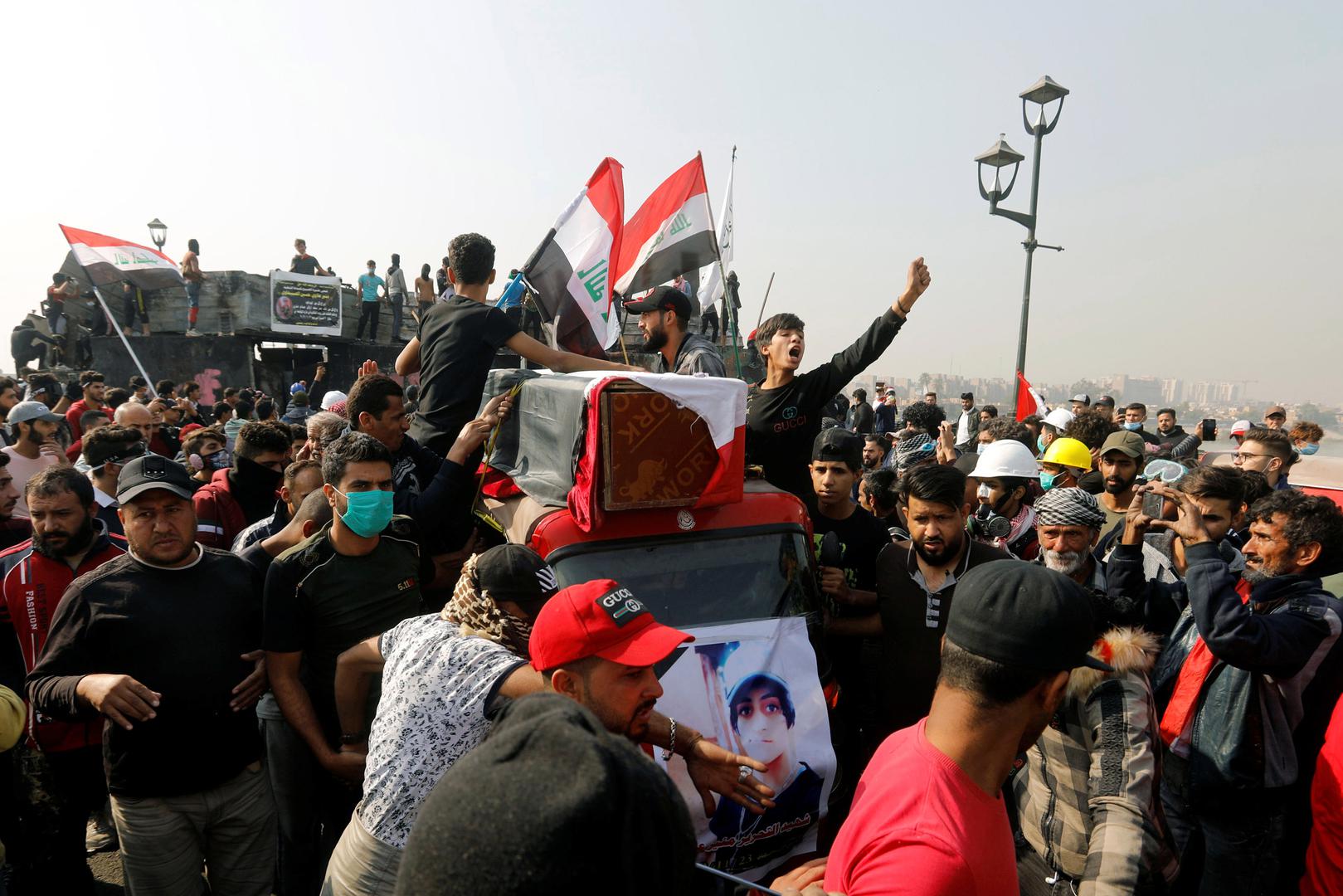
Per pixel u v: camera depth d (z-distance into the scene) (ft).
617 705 6.98
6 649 12.07
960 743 5.10
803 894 5.40
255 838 10.59
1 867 9.55
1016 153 34.22
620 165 17.65
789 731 9.95
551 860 2.37
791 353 14.70
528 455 11.98
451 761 7.46
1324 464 26.73
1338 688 9.63
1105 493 17.53
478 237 15.51
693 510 10.70
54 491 11.73
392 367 57.57
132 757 9.61
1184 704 10.52
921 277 13.82
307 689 11.34
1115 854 6.78
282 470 17.01
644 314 15.02
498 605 8.27
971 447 36.37
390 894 7.53
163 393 43.06
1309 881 8.58
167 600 9.80
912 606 11.40
